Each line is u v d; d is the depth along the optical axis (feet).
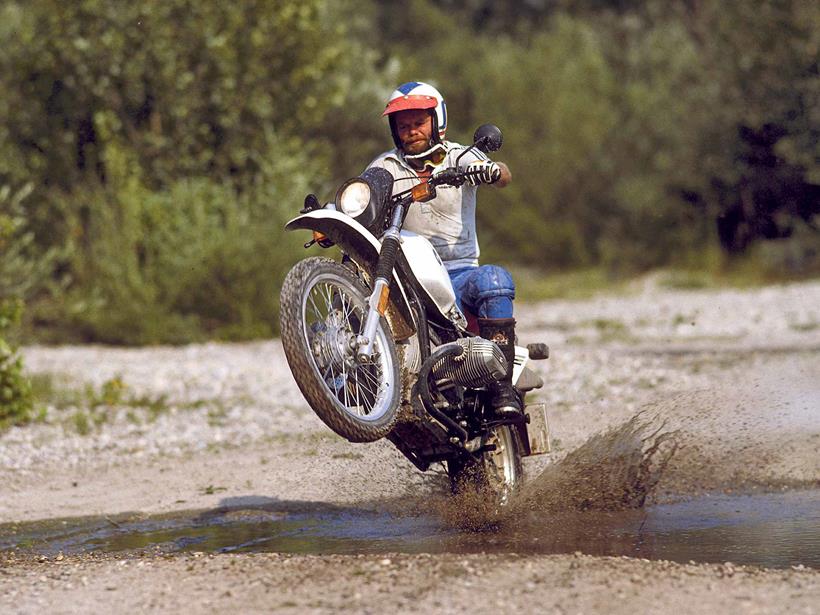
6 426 61.98
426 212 35.55
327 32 134.72
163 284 115.96
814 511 35.12
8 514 41.52
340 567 27.94
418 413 33.19
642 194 170.09
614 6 283.18
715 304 124.77
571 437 48.08
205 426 59.88
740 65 163.12
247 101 126.72
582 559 27.99
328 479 43.52
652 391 60.80
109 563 30.73
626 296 146.30
